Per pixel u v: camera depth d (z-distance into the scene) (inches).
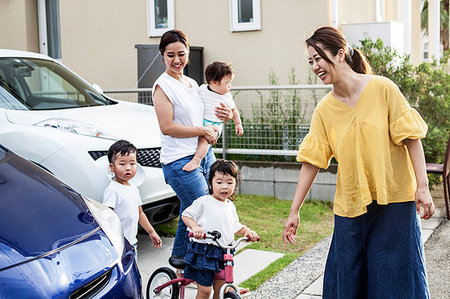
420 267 122.4
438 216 250.2
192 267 147.4
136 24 395.5
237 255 206.7
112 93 368.2
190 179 165.3
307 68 344.2
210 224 148.3
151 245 220.1
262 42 354.6
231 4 360.5
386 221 122.1
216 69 171.8
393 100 120.7
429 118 299.6
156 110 165.3
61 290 103.4
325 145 129.0
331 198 281.0
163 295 158.9
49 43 447.5
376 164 119.6
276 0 348.5
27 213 119.8
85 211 130.6
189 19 374.6
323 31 121.6
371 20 427.8
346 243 125.6
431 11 459.2
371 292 124.3
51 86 236.2
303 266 192.5
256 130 302.7
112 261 118.0
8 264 103.2
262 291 171.8
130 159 169.2
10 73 226.2
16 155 150.0
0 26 447.5
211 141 167.9
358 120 121.7
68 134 190.1
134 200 173.2
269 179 294.0
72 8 414.9
